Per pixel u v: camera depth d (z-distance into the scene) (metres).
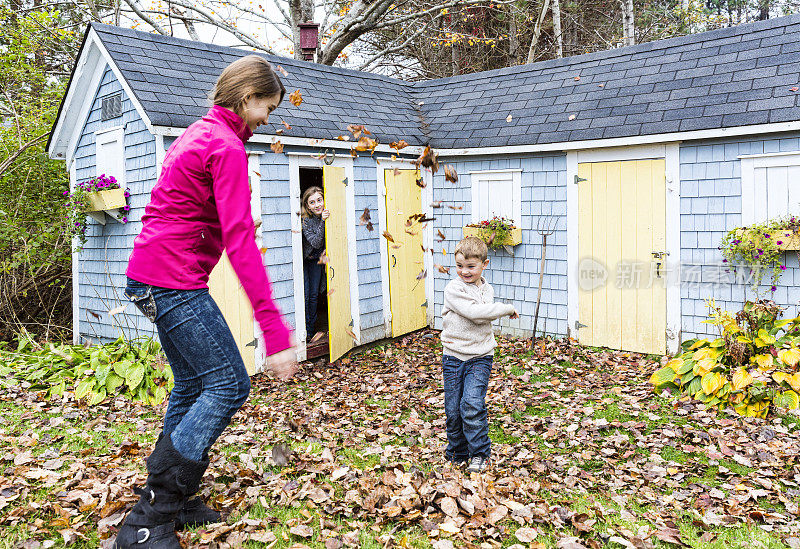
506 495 3.31
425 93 10.55
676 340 7.49
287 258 7.43
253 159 7.05
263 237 7.14
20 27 9.80
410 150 9.05
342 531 2.85
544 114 8.59
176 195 2.32
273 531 2.80
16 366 6.59
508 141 8.52
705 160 7.18
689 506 3.38
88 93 7.76
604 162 7.91
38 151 9.10
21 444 4.14
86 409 5.35
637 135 7.42
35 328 9.52
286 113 7.62
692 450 4.29
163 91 6.70
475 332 3.72
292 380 6.70
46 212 9.12
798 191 6.61
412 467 3.64
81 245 8.20
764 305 5.61
